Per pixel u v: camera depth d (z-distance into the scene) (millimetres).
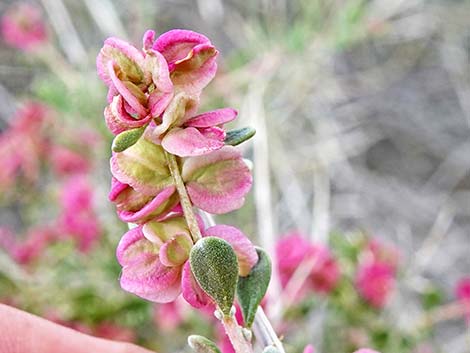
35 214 172
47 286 141
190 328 138
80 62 174
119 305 139
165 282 53
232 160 54
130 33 185
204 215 62
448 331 174
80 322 140
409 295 157
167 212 54
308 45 171
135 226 57
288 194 167
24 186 169
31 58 181
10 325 80
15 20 172
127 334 142
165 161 53
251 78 165
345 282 134
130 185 53
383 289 135
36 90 168
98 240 151
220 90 165
